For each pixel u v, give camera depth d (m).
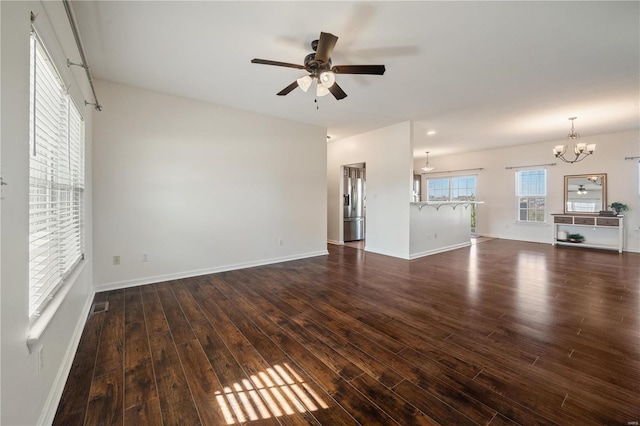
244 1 2.05
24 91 1.23
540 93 3.78
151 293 3.34
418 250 5.52
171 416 1.49
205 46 2.65
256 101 4.12
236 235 4.48
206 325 2.53
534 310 2.86
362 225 7.64
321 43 2.09
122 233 3.51
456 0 2.04
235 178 4.44
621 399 1.60
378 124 5.44
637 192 5.78
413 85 3.53
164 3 2.06
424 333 2.39
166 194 3.81
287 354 2.07
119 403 1.57
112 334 2.35
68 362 1.85
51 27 1.61
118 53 2.76
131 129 3.54
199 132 4.07
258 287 3.60
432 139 6.64
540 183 7.14
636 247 5.82
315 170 5.50
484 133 6.07
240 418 1.48
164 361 1.97
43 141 1.62
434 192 9.42
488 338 2.30
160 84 3.49
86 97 2.81
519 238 7.51
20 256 1.17
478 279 3.98
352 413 1.51
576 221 6.30
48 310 1.49
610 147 6.05
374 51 2.73
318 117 4.94
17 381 1.11
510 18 2.24
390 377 1.81
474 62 2.96
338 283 3.79
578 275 4.15
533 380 1.77
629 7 2.10
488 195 8.09
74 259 2.31
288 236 5.13
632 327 2.47
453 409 1.53
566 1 2.05
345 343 2.23
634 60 2.90
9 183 1.08
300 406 1.56
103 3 2.04
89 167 3.03
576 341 2.24
